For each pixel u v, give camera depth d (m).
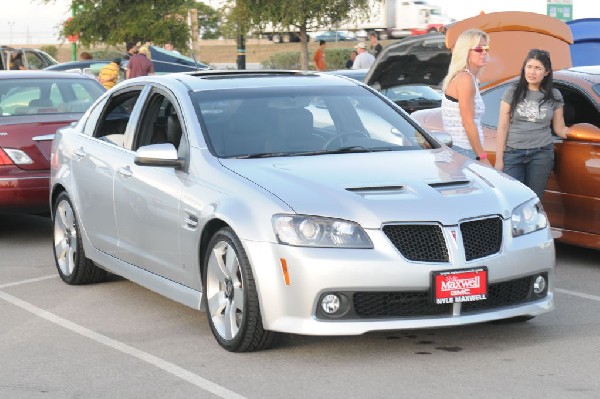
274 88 13.55
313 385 10.28
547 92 15.69
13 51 54.03
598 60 26.25
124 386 10.50
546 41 21.86
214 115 12.91
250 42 136.88
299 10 55.34
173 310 13.78
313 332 10.70
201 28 89.62
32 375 10.98
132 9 61.34
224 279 11.59
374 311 10.83
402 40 25.97
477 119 15.60
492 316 11.06
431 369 10.69
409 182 11.48
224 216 11.34
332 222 10.79
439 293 10.73
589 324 12.47
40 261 17.83
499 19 21.69
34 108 20.86
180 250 12.38
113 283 15.60
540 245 11.43
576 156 15.70
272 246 10.87
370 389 10.09
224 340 11.58
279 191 11.21
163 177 12.77
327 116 13.21
